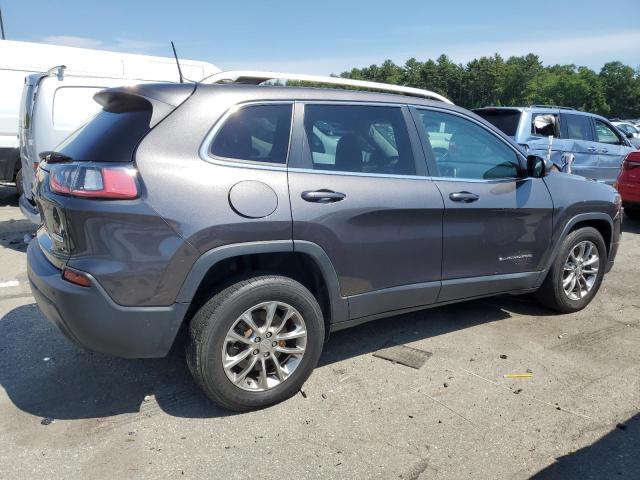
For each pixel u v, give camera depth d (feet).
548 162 14.26
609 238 15.64
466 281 12.42
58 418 9.70
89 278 8.41
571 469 8.43
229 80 10.53
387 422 9.65
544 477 8.24
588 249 15.02
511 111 31.24
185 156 8.95
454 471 8.36
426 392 10.73
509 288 13.48
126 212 8.42
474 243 12.35
